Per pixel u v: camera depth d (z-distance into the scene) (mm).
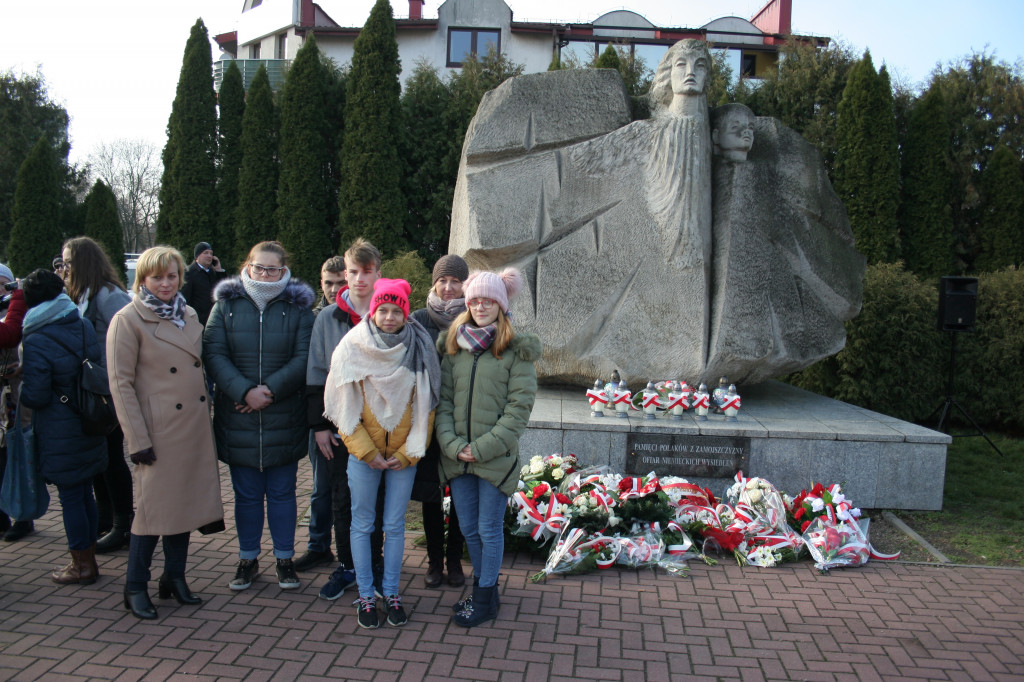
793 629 3480
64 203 20266
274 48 23828
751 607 3719
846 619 3602
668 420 5410
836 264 6418
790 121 13125
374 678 2941
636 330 5855
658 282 5836
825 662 3168
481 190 6039
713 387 5930
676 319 5805
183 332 3516
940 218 11422
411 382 3318
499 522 3443
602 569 4168
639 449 5262
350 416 3289
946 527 5074
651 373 5832
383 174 12273
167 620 3428
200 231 13547
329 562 4207
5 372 4398
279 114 13562
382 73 12273
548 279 5961
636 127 5922
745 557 4309
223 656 3096
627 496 4492
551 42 21250
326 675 2957
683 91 5801
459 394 3439
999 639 3420
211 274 8156
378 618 3430
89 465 3793
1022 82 13211
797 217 6289
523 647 3229
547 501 4465
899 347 8820
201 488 3527
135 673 2947
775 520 4461
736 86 14523
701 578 4086
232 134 13430
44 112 21094
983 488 6188
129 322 3361
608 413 5570
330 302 4402
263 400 3557
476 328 3428
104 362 3953
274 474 3771
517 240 5957
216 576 3959
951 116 12992
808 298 6293
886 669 3119
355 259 3646
